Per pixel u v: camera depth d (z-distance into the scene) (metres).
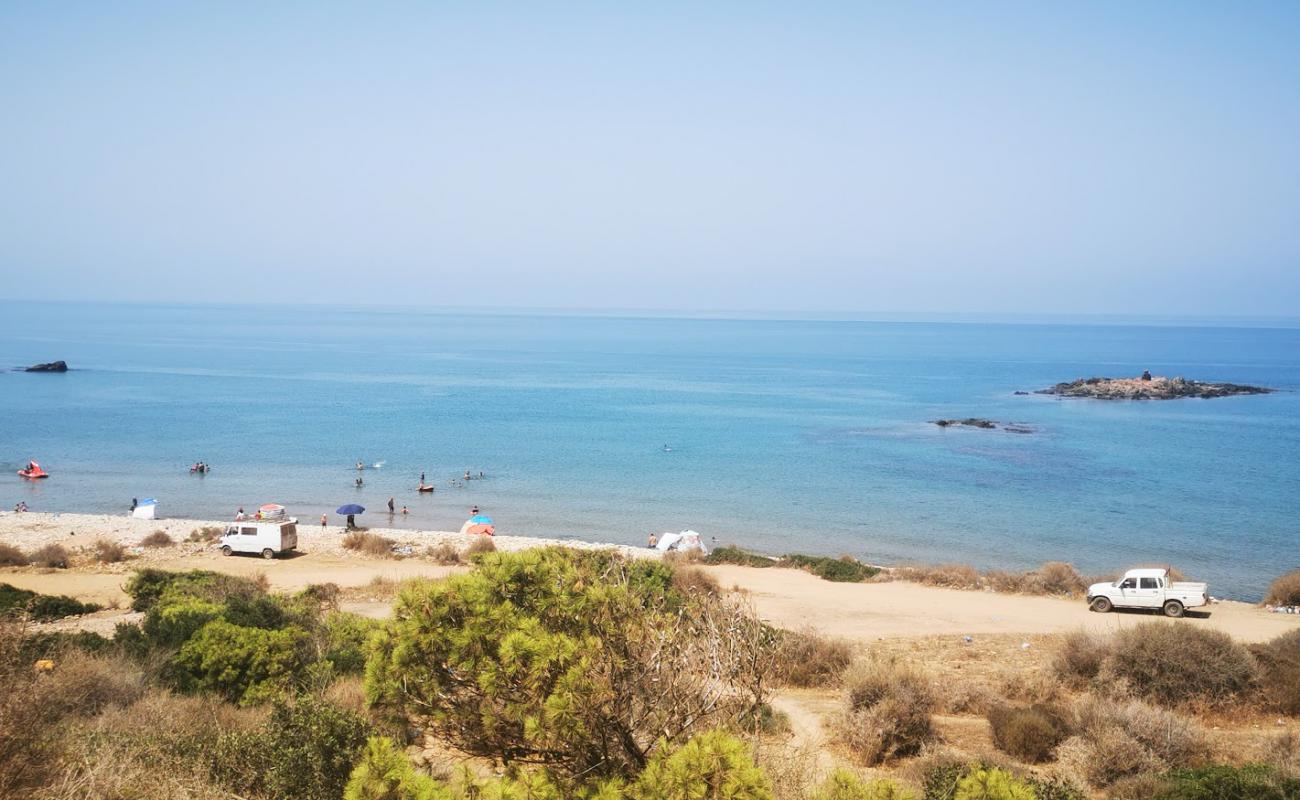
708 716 7.69
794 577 39.91
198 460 80.12
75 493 65.88
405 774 6.63
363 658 17.61
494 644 7.52
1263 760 14.05
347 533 50.09
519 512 61.62
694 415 114.31
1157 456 82.25
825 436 96.44
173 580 32.84
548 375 177.38
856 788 6.71
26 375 157.25
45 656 13.77
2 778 7.64
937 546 51.84
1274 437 93.94
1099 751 14.23
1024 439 93.56
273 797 9.49
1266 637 27.61
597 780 6.66
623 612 7.92
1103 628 29.11
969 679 21.06
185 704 13.70
